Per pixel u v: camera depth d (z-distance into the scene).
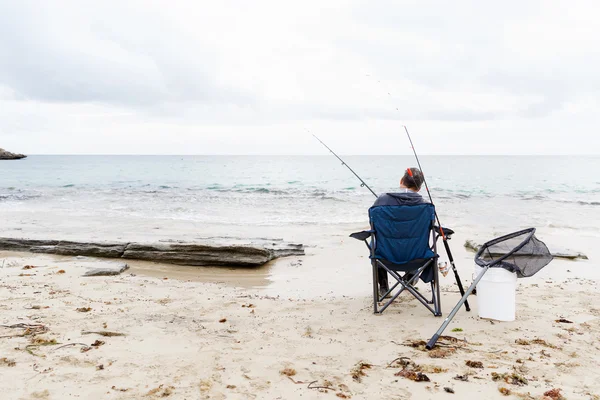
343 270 7.68
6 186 28.02
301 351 3.55
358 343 3.75
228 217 14.91
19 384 2.79
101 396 2.67
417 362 3.32
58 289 5.69
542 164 62.62
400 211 4.43
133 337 3.77
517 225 12.43
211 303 5.26
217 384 2.90
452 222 13.05
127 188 26.64
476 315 4.56
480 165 61.12
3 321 4.12
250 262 7.94
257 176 38.94
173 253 8.20
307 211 16.45
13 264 7.71
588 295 5.46
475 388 2.88
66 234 11.30
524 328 4.14
